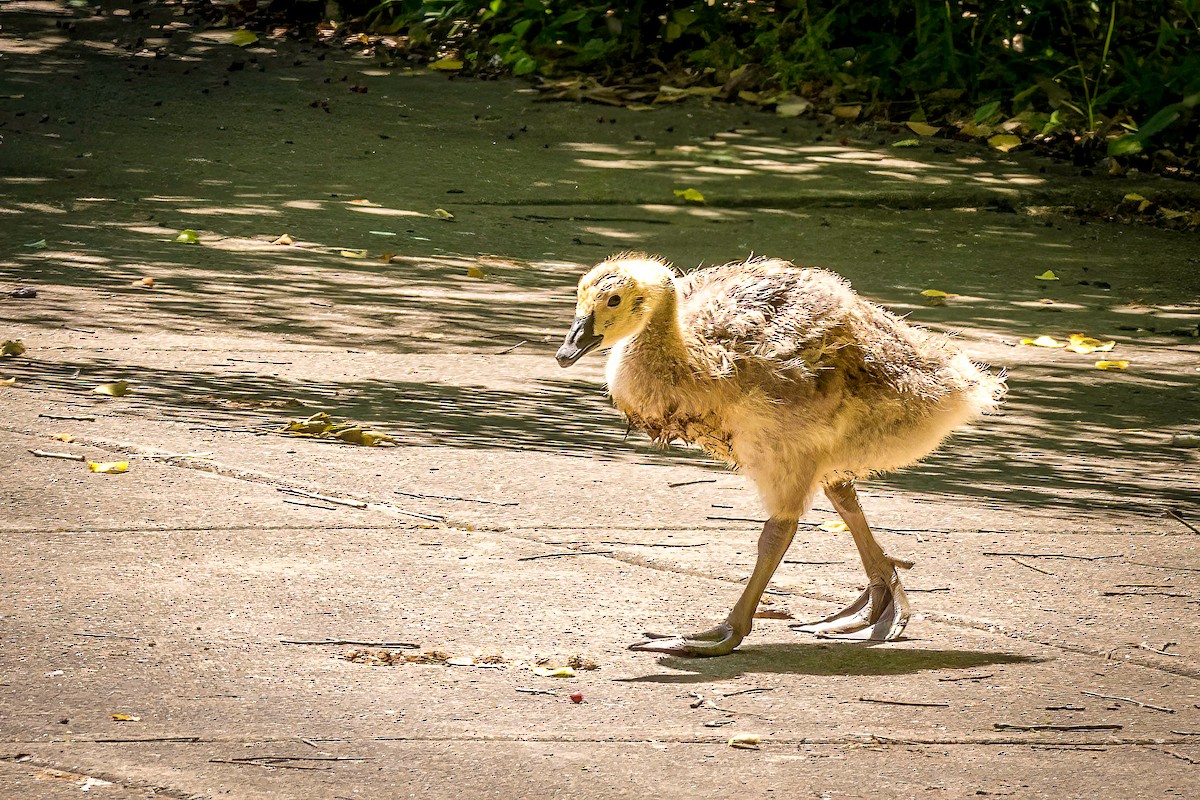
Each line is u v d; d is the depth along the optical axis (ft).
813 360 27.89
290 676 26.35
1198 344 56.54
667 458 40.78
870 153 82.23
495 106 87.76
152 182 70.08
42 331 49.11
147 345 48.47
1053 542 35.35
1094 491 39.78
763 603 31.12
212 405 42.68
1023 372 51.93
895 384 28.53
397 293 56.95
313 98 86.79
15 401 41.81
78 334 49.06
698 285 29.86
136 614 28.63
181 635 27.84
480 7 99.40
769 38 93.56
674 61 96.02
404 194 71.26
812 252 66.13
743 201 72.90
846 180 76.64
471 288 58.29
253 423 41.32
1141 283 64.80
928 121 88.53
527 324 54.08
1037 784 23.29
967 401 29.45
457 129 82.79
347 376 46.73
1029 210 75.00
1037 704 26.43
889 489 39.32
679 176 76.33
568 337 27.45
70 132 77.15
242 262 59.47
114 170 71.41
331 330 51.72
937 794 22.84
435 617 29.35
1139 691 27.14
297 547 32.63
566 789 22.62
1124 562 34.14
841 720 25.53
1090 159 82.48
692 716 25.49
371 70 93.71
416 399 44.86
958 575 32.99
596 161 78.33
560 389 47.06
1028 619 30.58
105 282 55.42
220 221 65.00
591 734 24.59
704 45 97.19
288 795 22.06
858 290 61.00
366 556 32.37
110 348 47.80
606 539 34.19
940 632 29.89
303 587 30.48
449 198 71.10
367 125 82.43
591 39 95.45
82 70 88.48
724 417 28.19
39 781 22.13
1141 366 53.36
